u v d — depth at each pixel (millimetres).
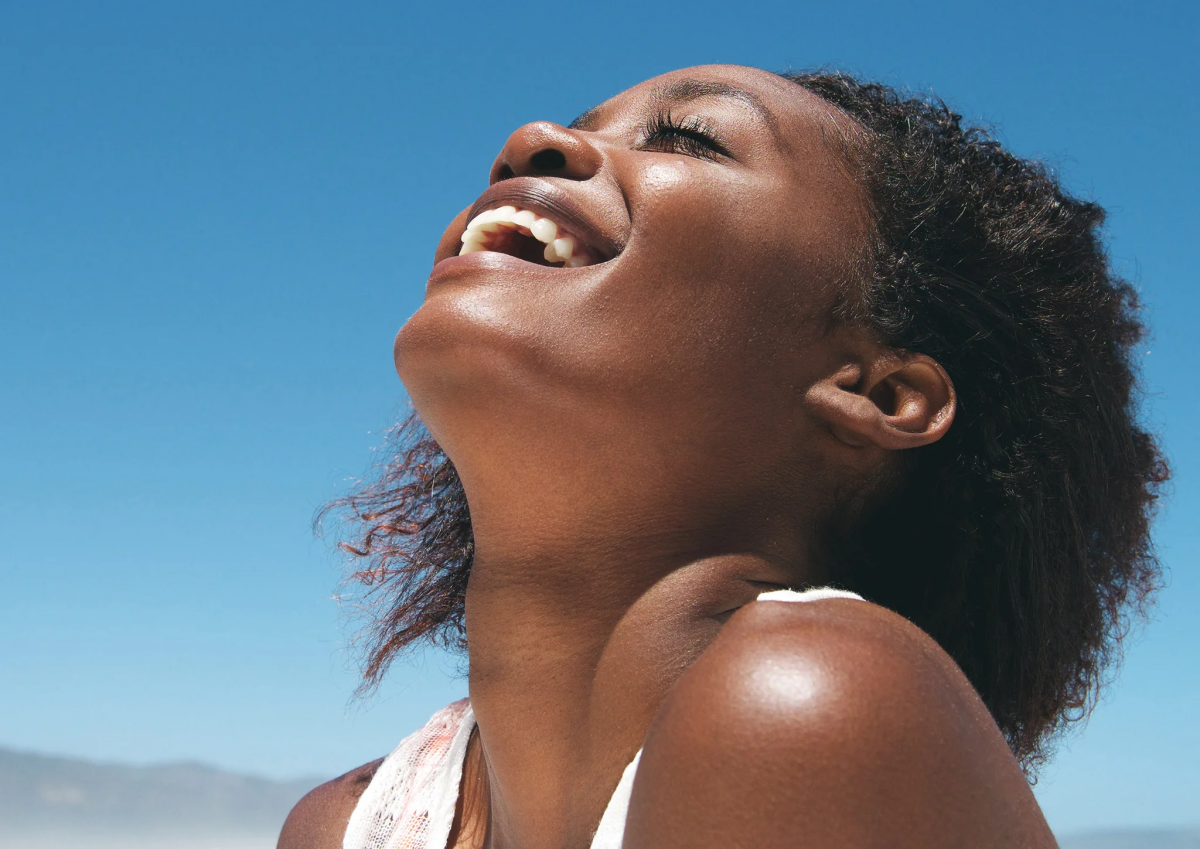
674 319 2115
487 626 2162
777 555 2232
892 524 2475
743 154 2301
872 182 2455
